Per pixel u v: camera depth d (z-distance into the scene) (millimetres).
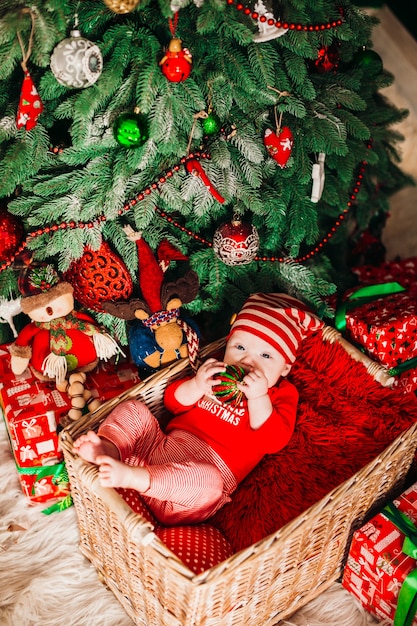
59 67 1259
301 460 1507
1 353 1636
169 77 1304
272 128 1521
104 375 1618
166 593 1248
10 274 1543
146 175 1476
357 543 1387
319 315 1657
